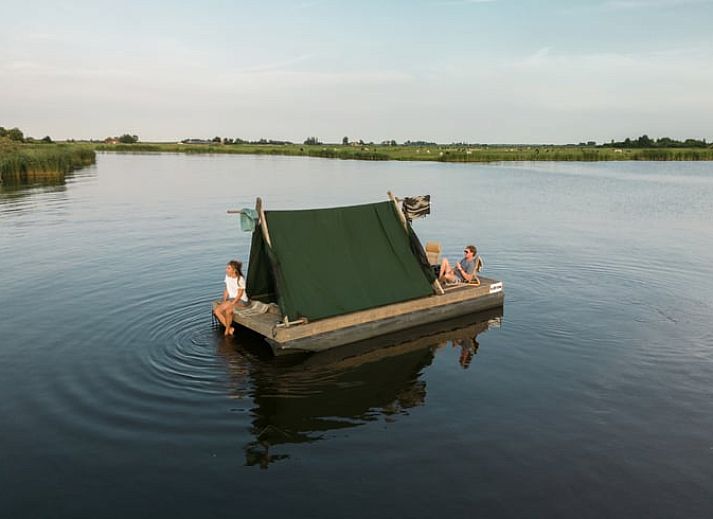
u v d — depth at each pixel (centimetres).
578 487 781
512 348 1317
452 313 1518
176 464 831
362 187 5269
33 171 5956
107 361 1203
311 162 10525
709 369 1183
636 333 1402
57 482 785
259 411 1002
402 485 784
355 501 747
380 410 1013
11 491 764
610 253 2362
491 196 4688
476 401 1049
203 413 989
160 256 2259
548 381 1135
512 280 1928
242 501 746
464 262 1658
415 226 3103
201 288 1766
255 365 1201
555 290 1803
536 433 928
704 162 11388
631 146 18625
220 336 1359
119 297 1661
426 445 891
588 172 8025
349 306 1353
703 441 902
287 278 1305
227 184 5562
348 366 1212
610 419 975
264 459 848
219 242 2578
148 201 4141
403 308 1420
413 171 7950
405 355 1278
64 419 959
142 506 734
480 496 759
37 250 2361
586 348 1309
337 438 912
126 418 966
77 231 2845
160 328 1406
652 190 5219
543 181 6288
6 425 938
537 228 3034
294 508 732
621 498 756
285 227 1370
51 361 1199
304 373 1170
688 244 2566
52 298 1650
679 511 730
